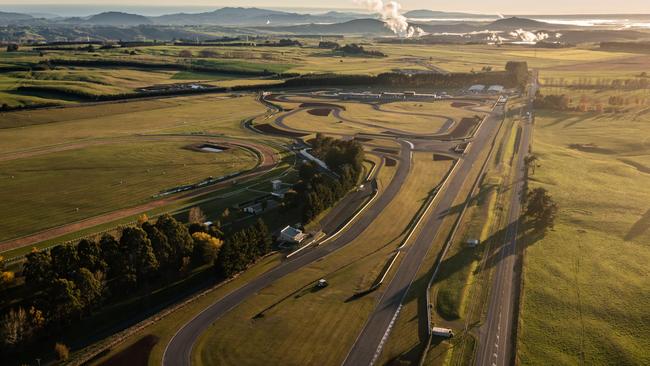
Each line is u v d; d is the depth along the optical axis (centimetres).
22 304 8825
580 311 8750
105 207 13550
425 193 14800
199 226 11306
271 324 8450
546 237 11712
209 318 8675
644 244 11288
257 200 14075
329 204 13475
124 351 7806
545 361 7469
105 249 9656
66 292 8319
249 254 10412
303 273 10225
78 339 8344
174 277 10038
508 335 8125
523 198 14112
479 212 13212
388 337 8100
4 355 7831
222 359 7606
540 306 8912
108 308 9006
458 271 10125
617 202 13762
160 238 9975
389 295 9350
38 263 8988
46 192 14562
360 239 11838
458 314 8681
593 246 11231
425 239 11756
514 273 10112
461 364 7444
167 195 14488
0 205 13562
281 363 7481
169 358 7644
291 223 12631
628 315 8619
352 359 7569
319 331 8262
